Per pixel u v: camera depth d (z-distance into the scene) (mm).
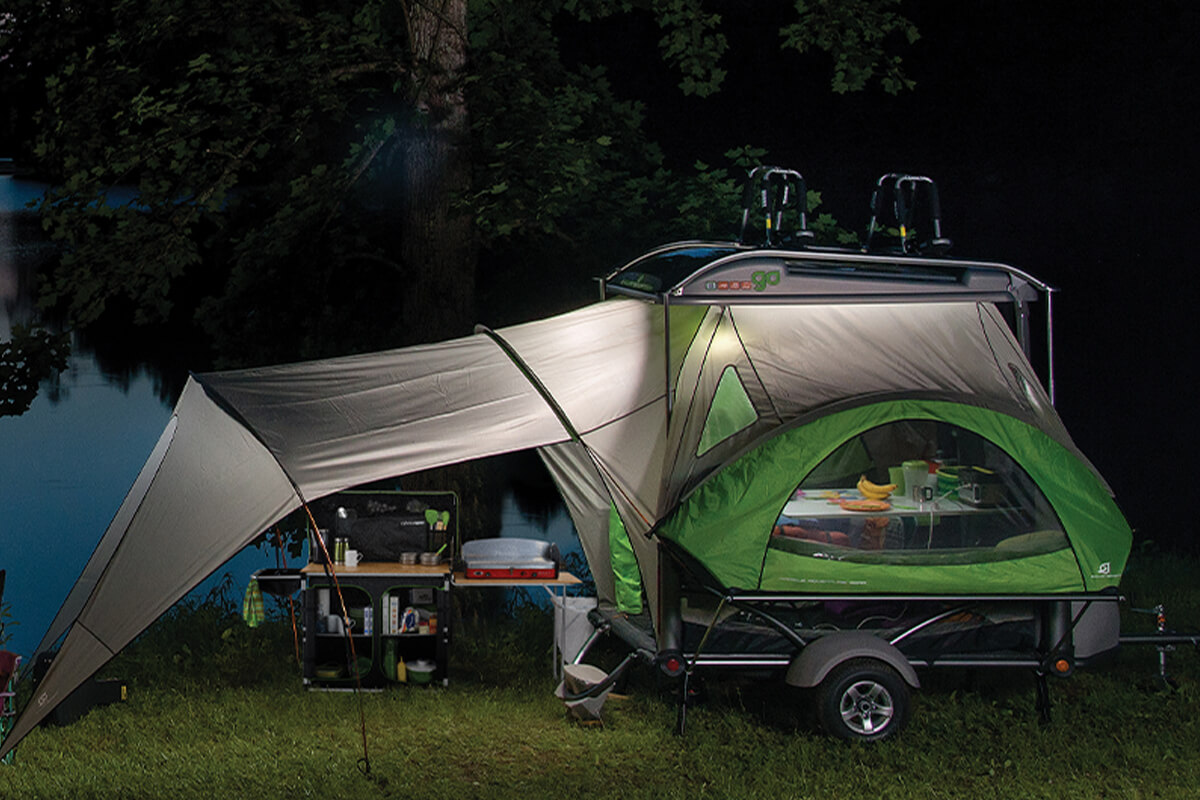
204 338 22359
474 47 9203
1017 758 5859
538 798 5367
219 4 8695
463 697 6859
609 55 16844
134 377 21047
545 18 10023
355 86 9508
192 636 8023
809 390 6184
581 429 6164
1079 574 6180
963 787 5520
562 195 8242
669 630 6160
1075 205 23469
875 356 6410
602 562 7504
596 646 7711
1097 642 6434
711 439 6207
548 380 6383
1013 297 6586
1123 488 14023
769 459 5992
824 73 20438
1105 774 5676
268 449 5879
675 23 9477
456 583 7133
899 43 22625
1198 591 9273
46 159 8672
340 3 9570
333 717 6520
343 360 6562
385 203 10484
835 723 5945
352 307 10234
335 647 7230
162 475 5973
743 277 6270
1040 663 6301
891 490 6445
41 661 6352
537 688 7086
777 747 5992
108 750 6016
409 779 5609
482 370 6520
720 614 6301
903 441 7168
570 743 6145
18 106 9297
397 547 7375
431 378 6434
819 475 7156
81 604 6508
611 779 5645
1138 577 9727
